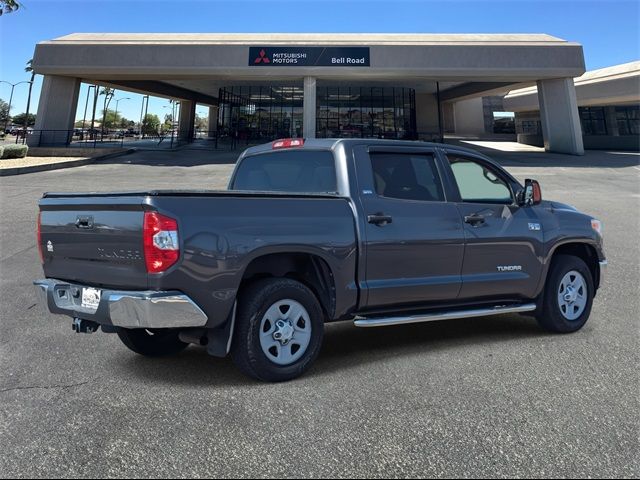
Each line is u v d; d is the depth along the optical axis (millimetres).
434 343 4598
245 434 2840
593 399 3312
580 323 4883
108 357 4207
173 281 3115
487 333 4922
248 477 2434
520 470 2498
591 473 2473
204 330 3449
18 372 3824
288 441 2770
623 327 4977
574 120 30766
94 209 3410
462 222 4320
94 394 3408
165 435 2826
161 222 3096
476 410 3152
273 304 3545
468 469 2508
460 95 40531
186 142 39781
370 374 3777
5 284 6613
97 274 3391
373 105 37031
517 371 3822
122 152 29141
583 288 4945
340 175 4008
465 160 4676
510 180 4840
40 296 3699
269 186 4617
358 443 2748
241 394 3396
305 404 3236
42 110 29781
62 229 3621
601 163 26625
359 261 3826
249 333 3434
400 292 4004
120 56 28859
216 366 4004
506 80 31375
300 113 37781
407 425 2953
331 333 5012
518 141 46406
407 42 29281
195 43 28891
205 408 3176
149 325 3041
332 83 33500
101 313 3221
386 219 3955
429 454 2643
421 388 3498
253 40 29391
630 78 33469
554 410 3150
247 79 30328
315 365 4000
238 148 34656
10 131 75375
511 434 2852
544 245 4703
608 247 8891
